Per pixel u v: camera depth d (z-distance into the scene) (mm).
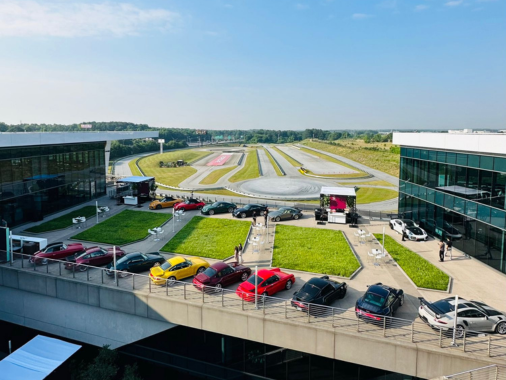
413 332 18047
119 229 37719
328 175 88250
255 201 57469
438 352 17047
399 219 38281
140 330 23125
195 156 142875
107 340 24062
